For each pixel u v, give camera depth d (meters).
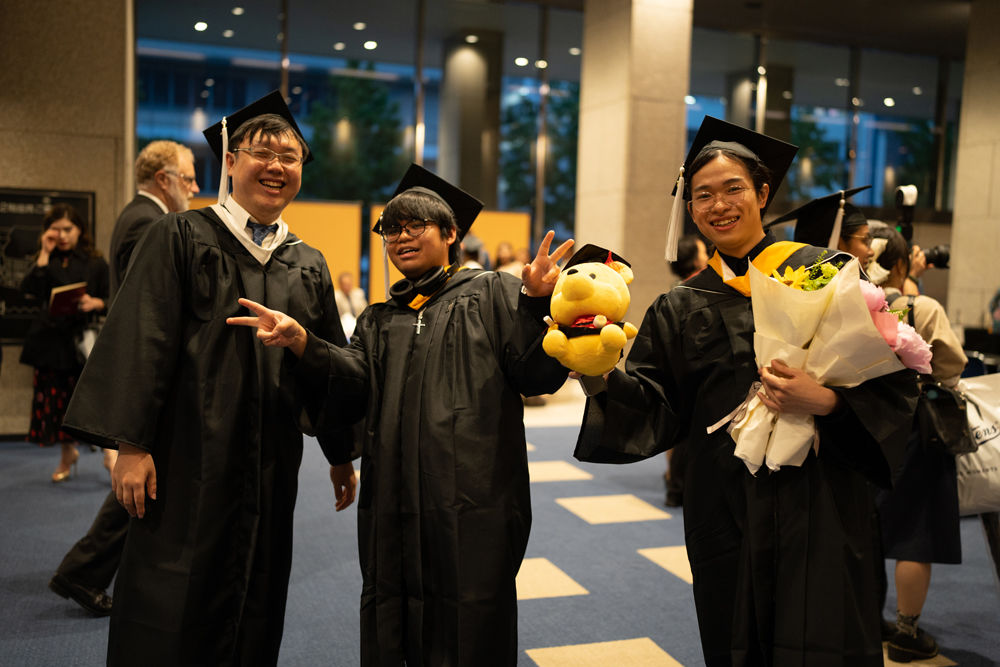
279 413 2.12
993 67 10.50
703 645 1.98
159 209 3.65
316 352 1.98
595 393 1.95
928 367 1.76
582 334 1.73
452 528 1.93
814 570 1.75
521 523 2.04
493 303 2.07
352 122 10.95
